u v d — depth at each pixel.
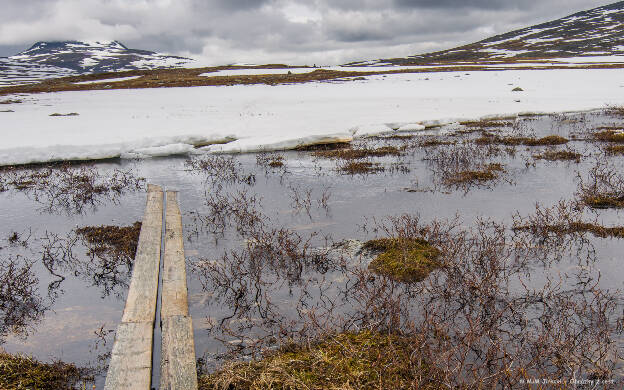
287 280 6.05
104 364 4.32
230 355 4.35
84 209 9.94
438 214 8.61
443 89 37.62
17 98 38.59
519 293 5.41
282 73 65.62
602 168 11.76
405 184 11.09
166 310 4.94
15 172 13.90
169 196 10.41
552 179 10.93
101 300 5.72
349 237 7.54
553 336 4.25
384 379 3.59
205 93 40.12
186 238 7.79
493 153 14.45
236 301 5.51
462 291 5.47
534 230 7.36
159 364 4.20
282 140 17.22
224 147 16.80
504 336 4.52
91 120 22.70
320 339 4.35
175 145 16.77
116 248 7.42
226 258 6.85
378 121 21.75
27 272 6.33
